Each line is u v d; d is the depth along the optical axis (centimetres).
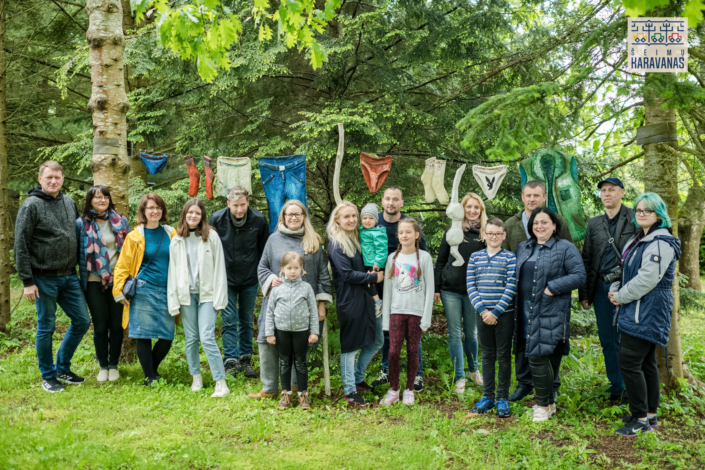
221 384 428
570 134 332
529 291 377
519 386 430
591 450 317
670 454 321
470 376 481
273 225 480
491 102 334
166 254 441
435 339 627
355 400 418
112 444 320
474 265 402
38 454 295
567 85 325
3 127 688
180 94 643
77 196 828
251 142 613
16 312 793
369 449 326
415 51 588
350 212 423
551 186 451
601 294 415
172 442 324
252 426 346
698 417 392
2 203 679
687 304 613
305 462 304
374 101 627
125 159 512
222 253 443
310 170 657
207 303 434
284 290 400
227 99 630
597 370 517
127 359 516
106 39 499
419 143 616
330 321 656
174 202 642
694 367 538
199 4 307
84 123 947
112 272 449
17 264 407
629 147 588
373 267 421
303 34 341
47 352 429
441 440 341
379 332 442
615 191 402
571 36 430
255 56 539
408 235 410
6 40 757
